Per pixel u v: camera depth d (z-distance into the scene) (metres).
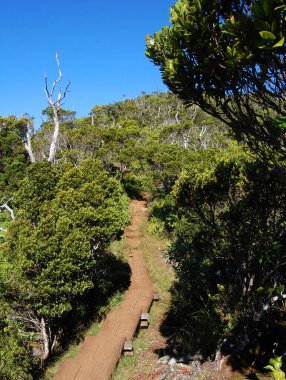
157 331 10.27
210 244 7.13
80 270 9.12
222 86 3.29
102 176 13.38
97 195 11.43
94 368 8.12
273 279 6.49
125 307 11.40
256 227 6.38
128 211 24.22
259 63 2.86
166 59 3.52
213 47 3.05
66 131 31.77
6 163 28.83
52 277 8.62
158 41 3.58
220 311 7.25
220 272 8.52
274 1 2.35
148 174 25.31
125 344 9.05
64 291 8.80
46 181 12.16
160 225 19.72
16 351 7.53
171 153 24.14
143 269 15.22
